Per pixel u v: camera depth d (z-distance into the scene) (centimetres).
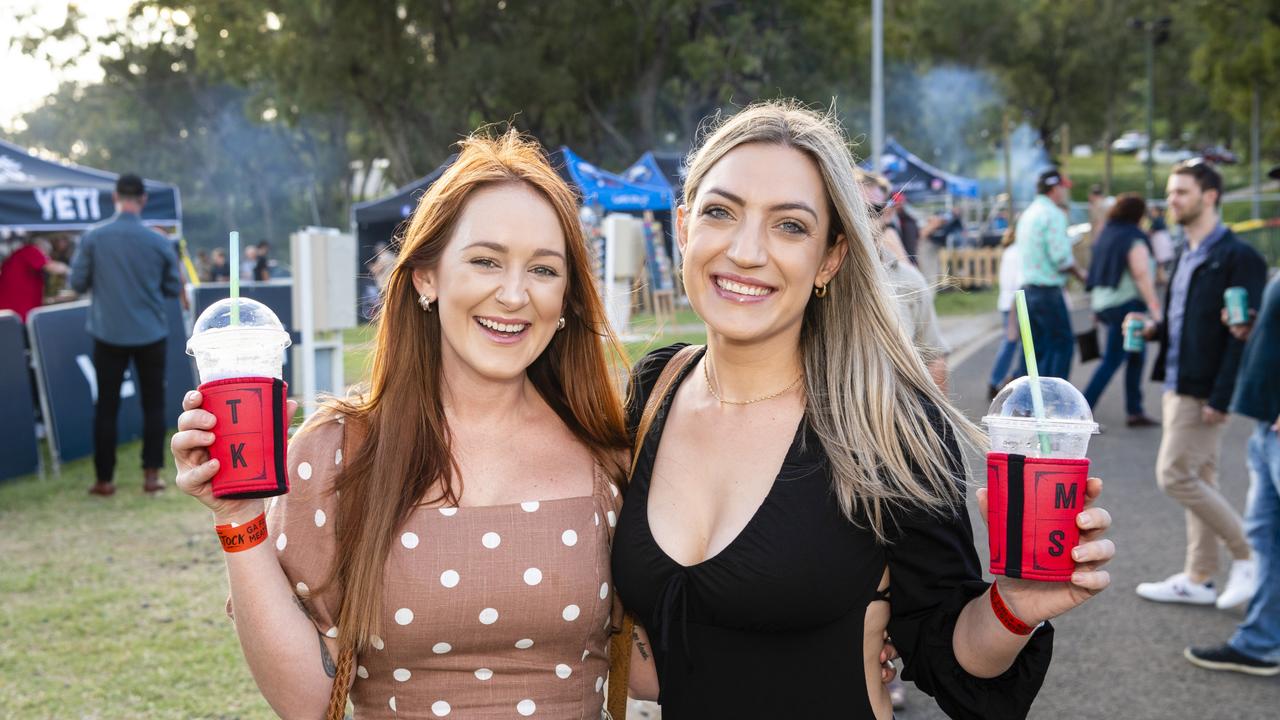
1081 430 161
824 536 182
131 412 910
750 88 3105
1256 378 409
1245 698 389
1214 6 3769
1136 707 382
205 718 374
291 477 184
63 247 1533
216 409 163
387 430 189
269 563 175
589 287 206
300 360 737
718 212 194
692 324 1659
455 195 191
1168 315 500
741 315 191
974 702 177
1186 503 484
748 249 188
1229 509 480
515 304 187
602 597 196
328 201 5100
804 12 3088
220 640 446
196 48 3547
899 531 182
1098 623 469
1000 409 168
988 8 4872
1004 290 997
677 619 189
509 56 2969
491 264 190
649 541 192
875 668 192
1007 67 5219
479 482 194
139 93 4962
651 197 1817
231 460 163
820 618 182
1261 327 410
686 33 3166
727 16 3127
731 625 185
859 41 3092
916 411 188
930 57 4838
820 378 194
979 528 606
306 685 177
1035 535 160
